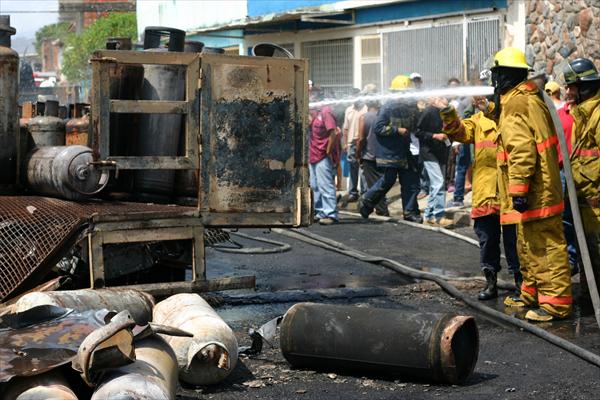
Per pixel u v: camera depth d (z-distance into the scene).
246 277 8.32
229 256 12.20
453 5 18.55
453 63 18.66
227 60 8.17
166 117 8.37
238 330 8.04
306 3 22.59
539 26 15.72
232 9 25.77
